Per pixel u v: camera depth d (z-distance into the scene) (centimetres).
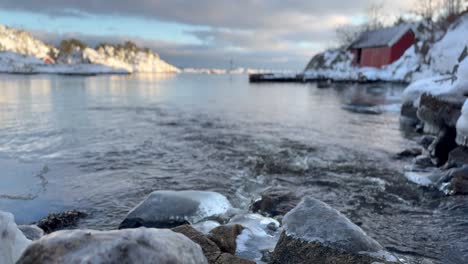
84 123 1523
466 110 835
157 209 572
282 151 1086
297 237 419
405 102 1670
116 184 777
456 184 723
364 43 6169
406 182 806
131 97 2842
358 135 1352
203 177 836
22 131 1305
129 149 1082
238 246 450
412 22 5347
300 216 450
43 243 237
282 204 643
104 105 2212
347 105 2358
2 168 857
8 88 3406
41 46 14500
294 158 1007
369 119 1753
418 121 1548
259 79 5650
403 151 1065
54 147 1079
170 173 862
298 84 5028
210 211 589
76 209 642
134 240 247
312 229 425
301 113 1966
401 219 615
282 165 936
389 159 1007
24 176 807
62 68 10538
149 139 1231
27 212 622
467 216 616
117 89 3784
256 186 779
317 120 1714
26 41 13662
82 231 251
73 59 13088
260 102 2562
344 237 405
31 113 1764
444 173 788
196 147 1127
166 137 1273
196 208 582
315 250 401
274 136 1317
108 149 1076
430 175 808
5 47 11662
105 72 10650
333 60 7169
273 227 518
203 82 6044
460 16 4206
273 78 5647
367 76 4791
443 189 739
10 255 279
